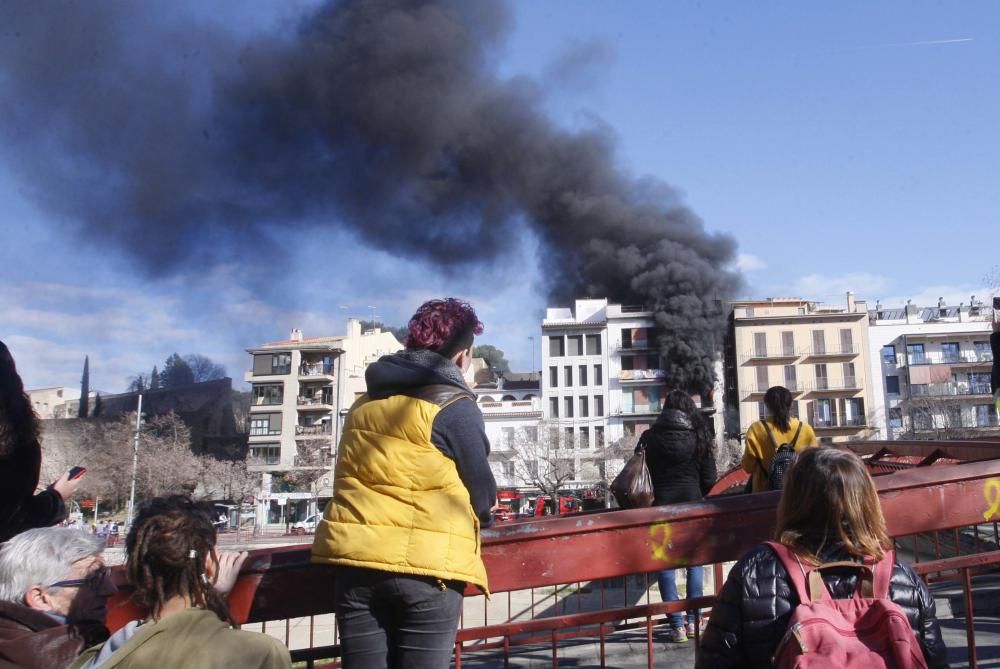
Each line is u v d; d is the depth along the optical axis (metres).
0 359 2.66
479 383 73.44
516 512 58.28
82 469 3.02
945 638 4.56
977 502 3.08
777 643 1.97
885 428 58.41
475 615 8.77
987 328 58.03
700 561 2.84
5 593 2.43
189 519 2.27
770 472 4.66
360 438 2.41
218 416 72.62
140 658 2.07
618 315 63.66
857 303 61.69
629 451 57.25
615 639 5.39
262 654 2.16
